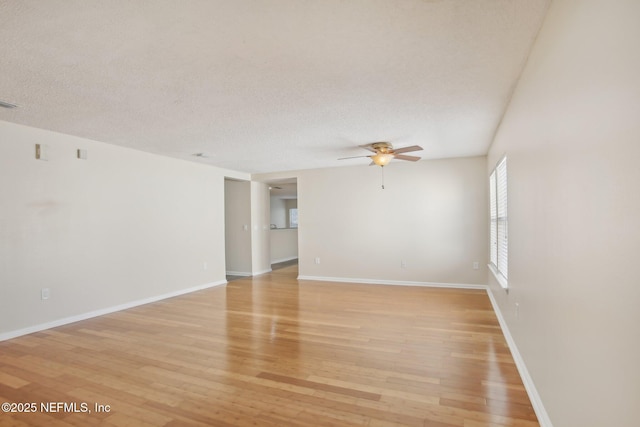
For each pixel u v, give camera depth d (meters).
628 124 0.99
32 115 3.29
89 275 4.24
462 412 2.09
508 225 3.21
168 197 5.39
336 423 2.00
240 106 3.08
